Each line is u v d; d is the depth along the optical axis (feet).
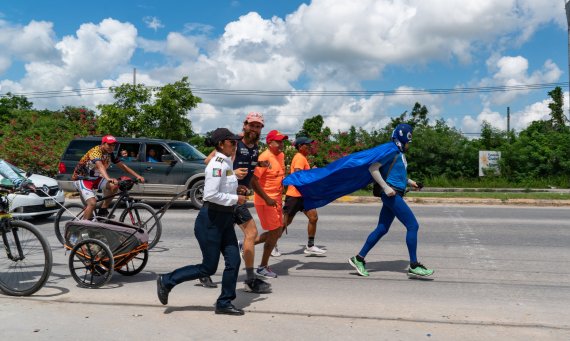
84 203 26.00
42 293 18.98
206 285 20.12
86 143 48.98
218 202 16.02
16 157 64.59
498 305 17.70
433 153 95.66
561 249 28.09
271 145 21.58
